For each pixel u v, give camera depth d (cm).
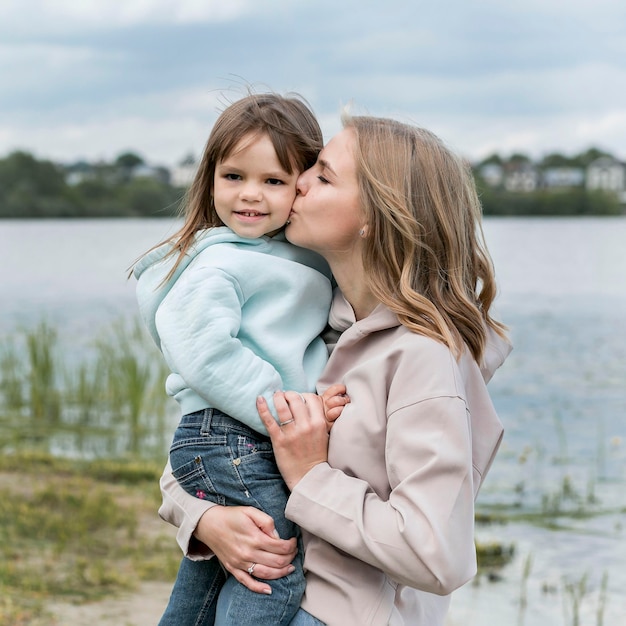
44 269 3144
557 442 841
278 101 208
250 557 188
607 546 578
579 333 1571
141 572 521
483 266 209
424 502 174
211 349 189
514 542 589
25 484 700
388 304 190
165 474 212
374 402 188
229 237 205
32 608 461
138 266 214
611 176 7531
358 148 195
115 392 981
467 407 186
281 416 189
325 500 183
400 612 195
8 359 1102
